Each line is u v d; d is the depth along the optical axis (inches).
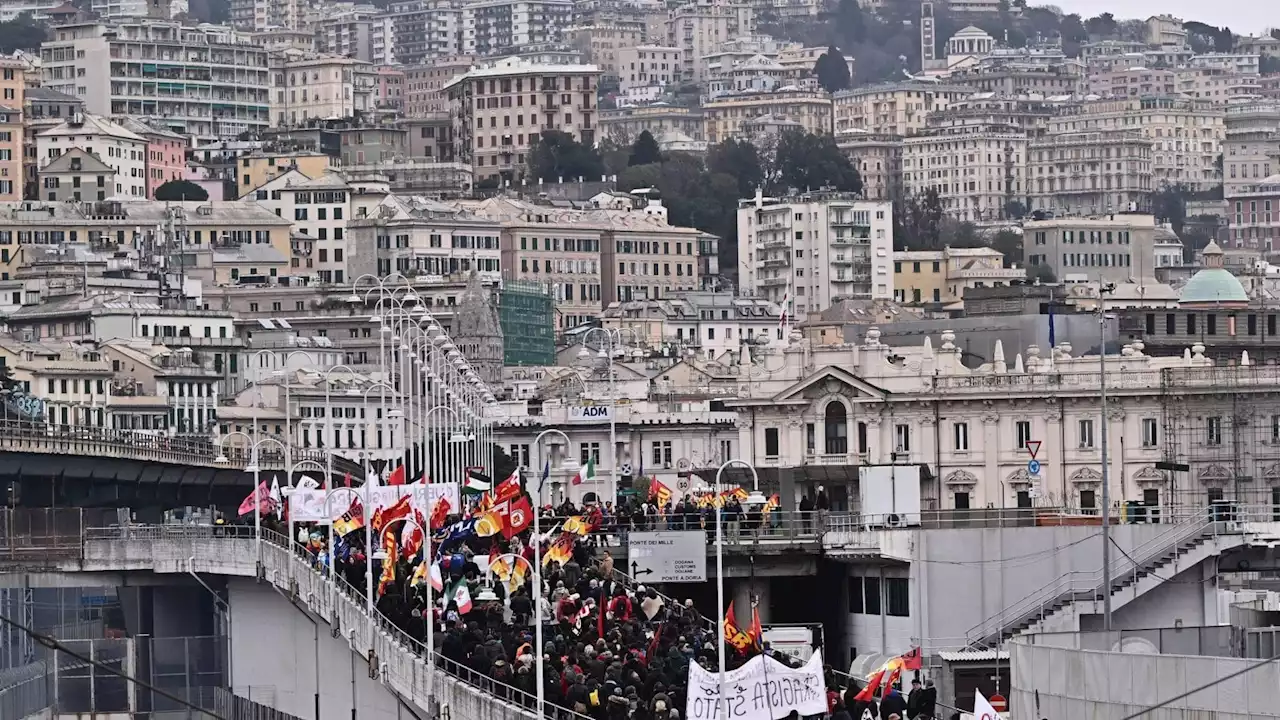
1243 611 5994.1
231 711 7677.2
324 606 7263.8
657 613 6461.6
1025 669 5305.1
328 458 7746.1
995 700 5767.7
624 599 6274.6
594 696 4965.6
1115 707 5064.0
